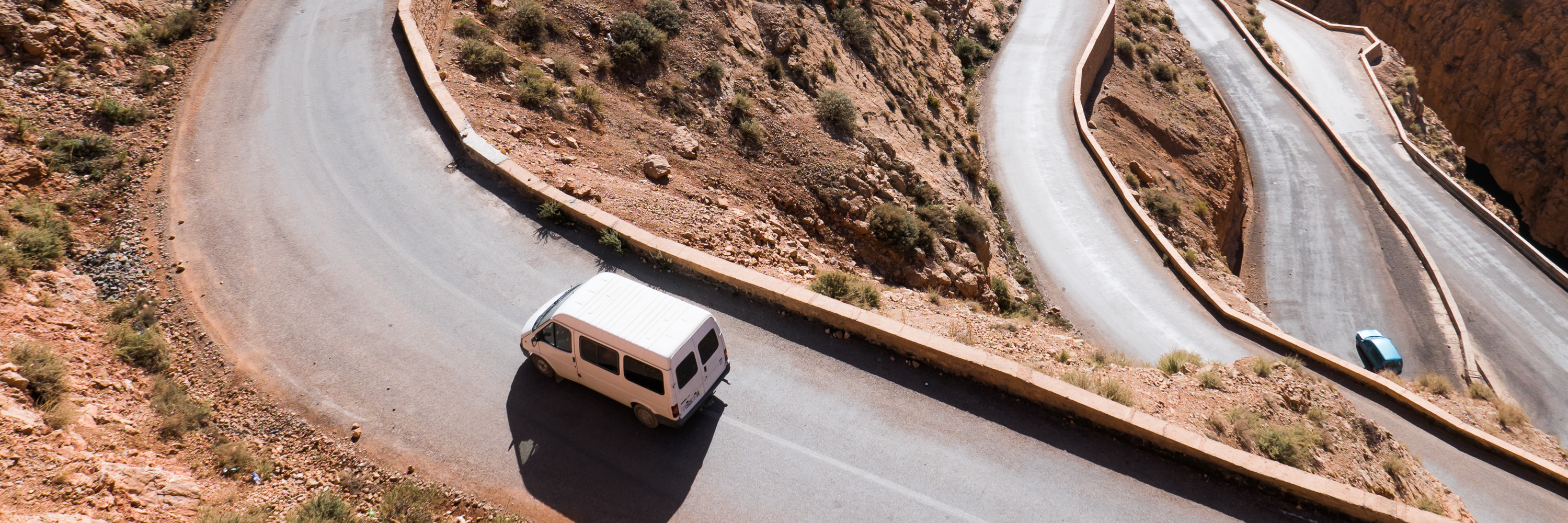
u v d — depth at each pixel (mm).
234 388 15383
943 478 14875
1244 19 83875
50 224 17750
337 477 13938
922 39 52094
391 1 29641
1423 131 74562
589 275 18906
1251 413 17625
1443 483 19281
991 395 16562
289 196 20719
